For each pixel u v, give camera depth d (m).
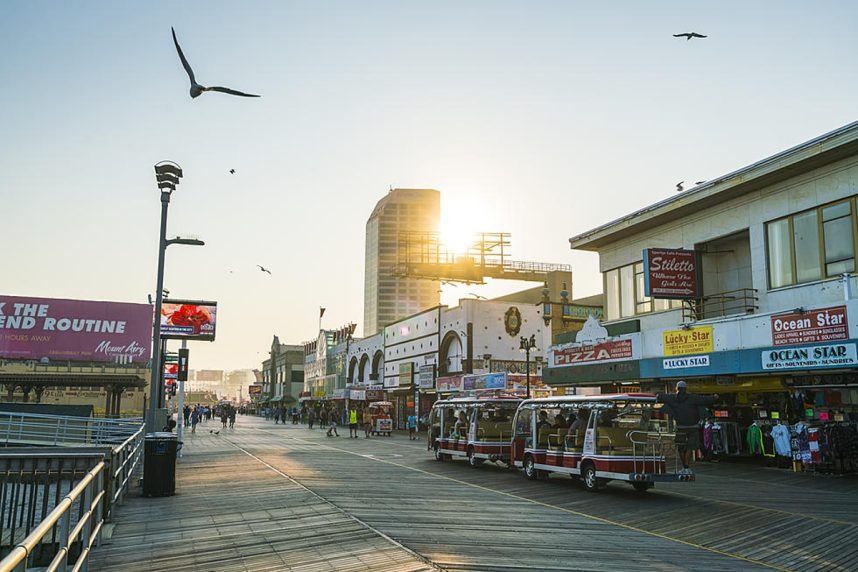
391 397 63.38
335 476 18.91
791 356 20.58
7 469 13.16
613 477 15.39
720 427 23.89
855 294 19.92
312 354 101.44
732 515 12.88
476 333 48.34
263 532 10.51
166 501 13.77
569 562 8.85
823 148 20.52
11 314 46.28
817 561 9.22
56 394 60.84
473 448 22.89
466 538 10.27
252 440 38.62
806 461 19.72
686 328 24.89
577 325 40.38
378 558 8.82
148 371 55.81
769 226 23.48
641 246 29.53
